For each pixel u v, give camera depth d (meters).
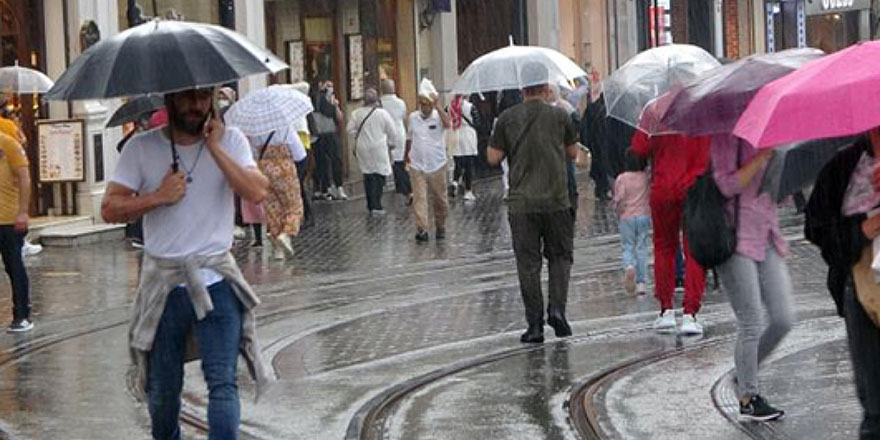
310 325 26.97
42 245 41.16
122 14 48.12
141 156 14.40
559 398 19.89
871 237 13.73
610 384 20.58
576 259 35.69
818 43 88.94
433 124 40.62
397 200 53.91
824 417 18.14
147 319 14.33
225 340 14.25
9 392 21.52
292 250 37.38
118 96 13.85
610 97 26.42
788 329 17.91
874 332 13.96
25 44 43.50
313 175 53.81
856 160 13.96
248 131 34.69
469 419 18.89
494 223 45.00
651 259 31.72
